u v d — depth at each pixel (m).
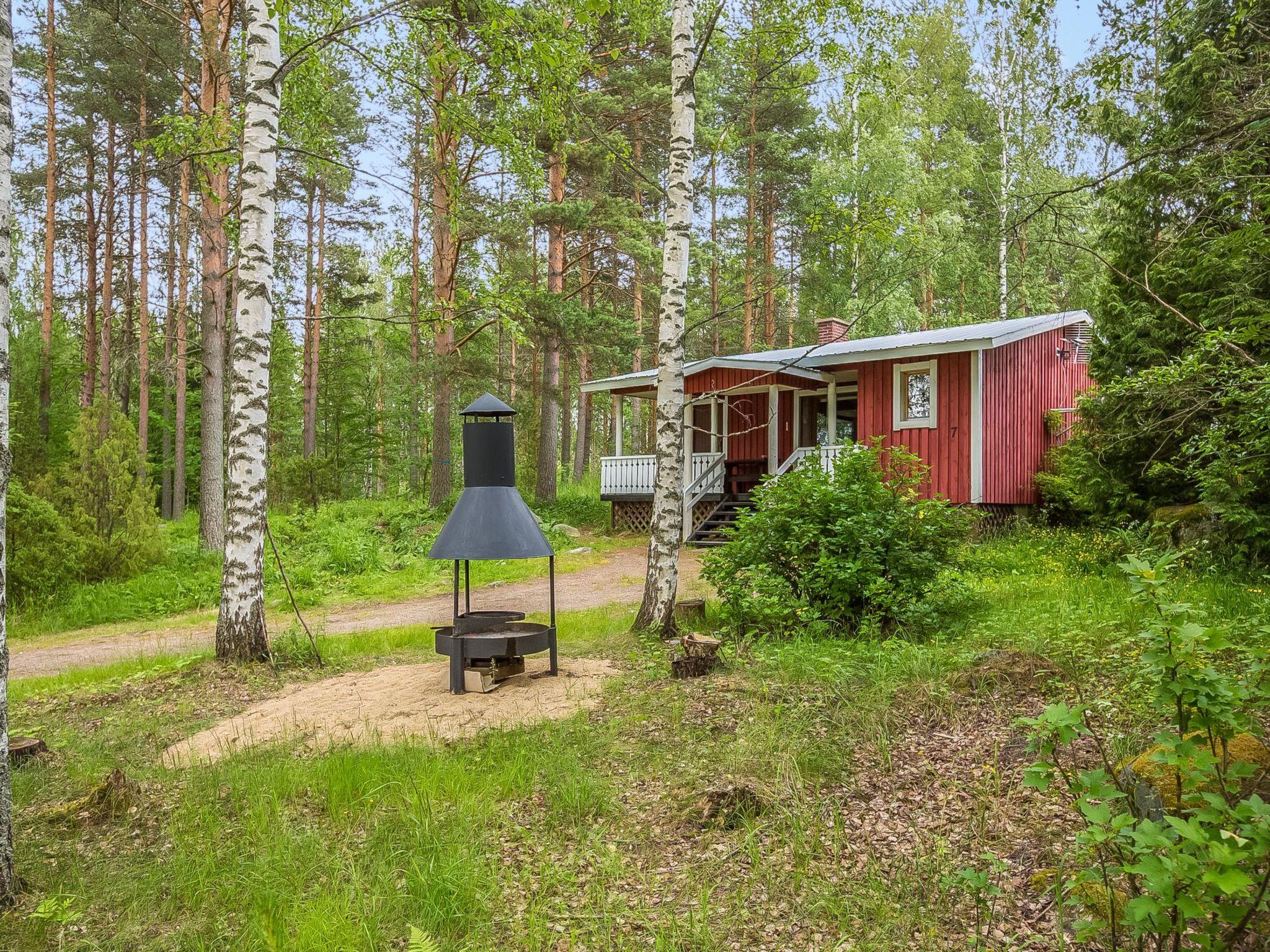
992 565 11.49
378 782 4.56
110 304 25.81
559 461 35.22
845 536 7.72
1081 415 11.64
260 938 3.08
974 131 29.05
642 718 5.55
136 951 3.10
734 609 8.05
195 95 16.16
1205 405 7.48
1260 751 3.41
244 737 5.68
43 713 6.59
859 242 9.05
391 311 43.59
